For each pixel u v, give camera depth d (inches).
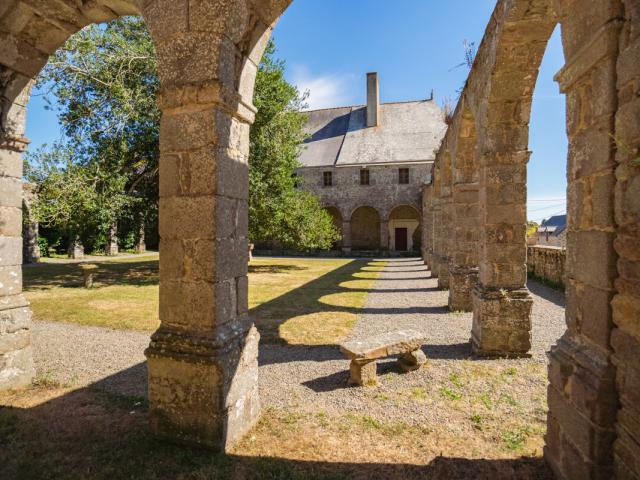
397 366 173.5
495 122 185.2
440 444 109.0
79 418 121.6
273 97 547.8
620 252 72.0
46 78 414.6
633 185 67.7
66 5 130.7
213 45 100.3
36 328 243.6
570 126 90.9
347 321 265.6
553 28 152.6
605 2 73.5
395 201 970.1
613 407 73.8
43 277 495.8
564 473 87.9
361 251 1006.4
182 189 105.0
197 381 101.7
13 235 149.3
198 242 103.3
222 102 101.1
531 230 686.5
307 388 150.5
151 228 539.5
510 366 173.3
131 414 124.3
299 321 265.9
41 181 407.8
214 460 97.9
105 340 217.2
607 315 75.2
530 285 426.0
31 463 97.2
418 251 995.3
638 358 66.6
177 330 106.5
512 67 169.2
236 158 112.0
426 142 988.6
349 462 99.4
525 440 111.0
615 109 73.6
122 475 92.4
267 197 559.5
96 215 426.9
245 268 118.1
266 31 117.3
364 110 1115.9
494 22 168.9
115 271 573.9
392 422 122.3
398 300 346.0
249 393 115.7
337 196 1002.1
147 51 452.1
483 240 195.8
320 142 1093.1
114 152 457.7
